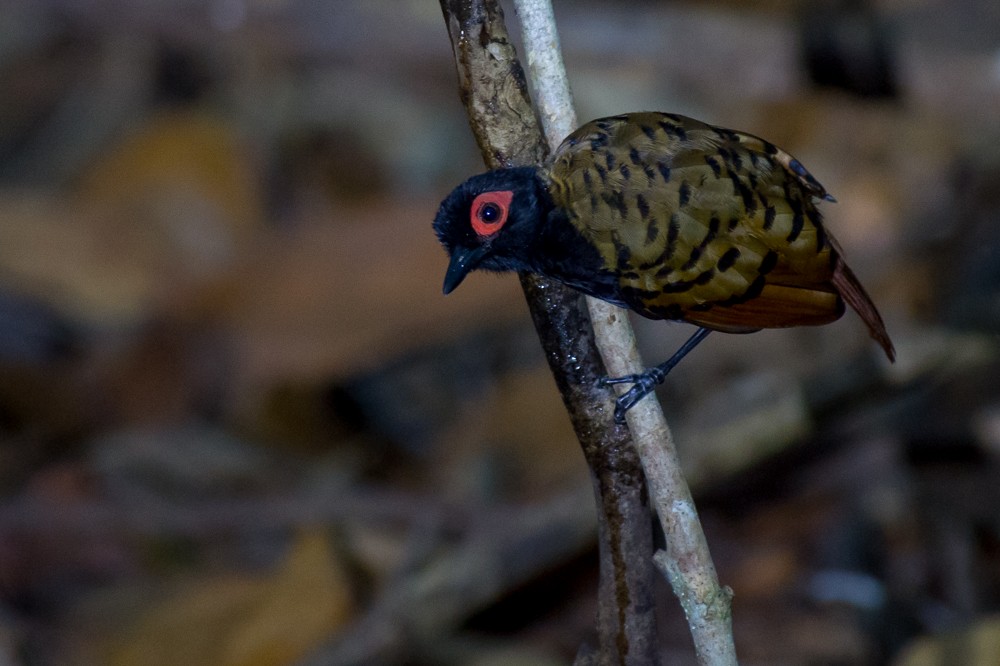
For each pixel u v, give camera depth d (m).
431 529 11.88
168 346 15.47
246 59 18.64
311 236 16.09
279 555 12.73
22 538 12.86
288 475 13.95
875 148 15.41
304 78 19.06
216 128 18.44
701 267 7.06
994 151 14.73
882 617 11.37
